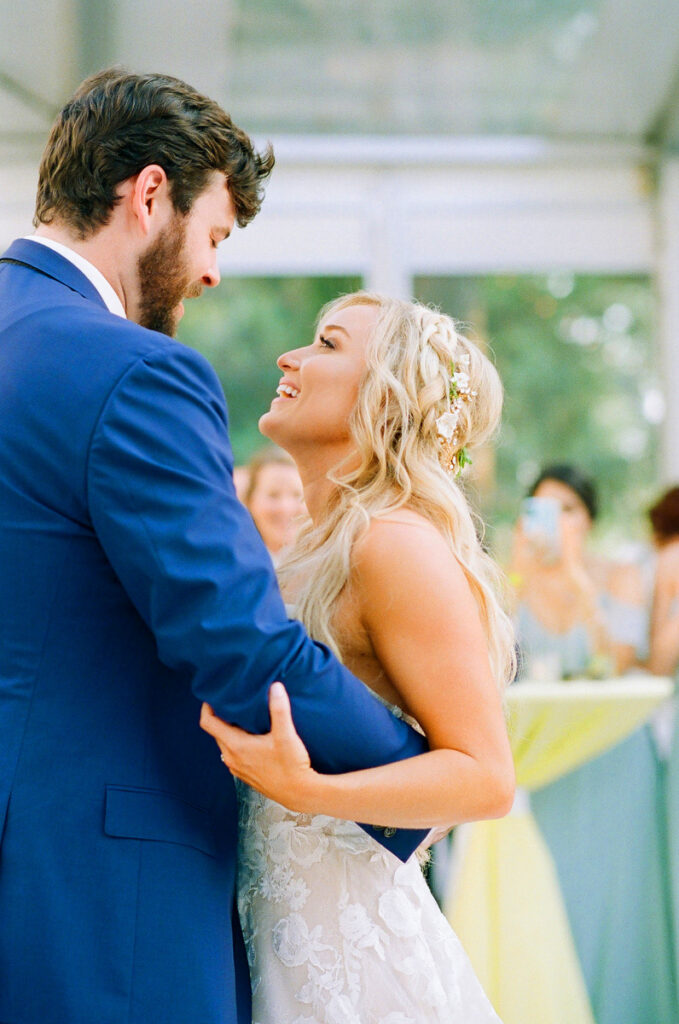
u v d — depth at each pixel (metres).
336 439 1.52
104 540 1.24
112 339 1.29
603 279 7.02
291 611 1.46
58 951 1.19
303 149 4.88
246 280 6.32
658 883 2.90
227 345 6.52
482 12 4.12
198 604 1.20
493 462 7.23
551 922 2.77
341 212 4.93
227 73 4.47
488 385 1.60
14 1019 1.18
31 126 4.52
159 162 1.43
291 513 3.47
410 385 1.48
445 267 4.97
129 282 1.47
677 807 2.90
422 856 1.54
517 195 5.00
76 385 1.26
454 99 4.69
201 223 1.49
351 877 1.41
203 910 1.27
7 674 1.25
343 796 1.26
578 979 2.76
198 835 1.30
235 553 1.22
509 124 4.87
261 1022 1.39
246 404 6.58
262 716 1.23
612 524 7.36
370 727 1.28
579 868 2.90
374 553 1.37
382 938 1.39
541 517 3.50
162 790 1.28
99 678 1.26
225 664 1.20
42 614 1.26
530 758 2.82
